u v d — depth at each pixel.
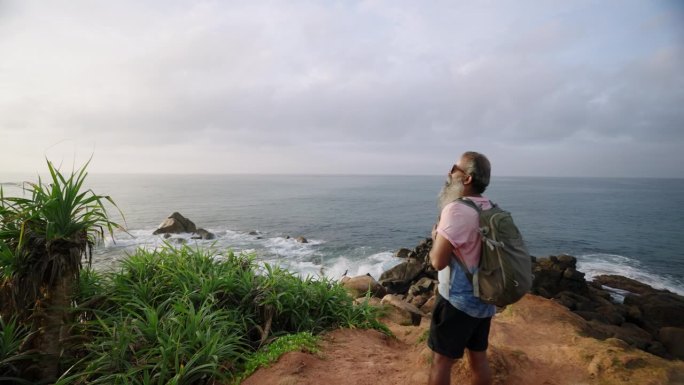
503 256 1.90
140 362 3.17
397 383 3.18
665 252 33.38
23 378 3.29
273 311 4.46
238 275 4.91
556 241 38.56
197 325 3.57
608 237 41.06
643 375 3.06
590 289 18.84
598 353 3.45
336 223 47.12
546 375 3.25
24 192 3.40
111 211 53.56
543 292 17.48
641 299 16.78
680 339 12.23
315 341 4.04
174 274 4.45
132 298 3.96
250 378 3.28
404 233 40.12
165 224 30.50
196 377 3.13
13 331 3.42
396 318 6.42
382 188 170.62
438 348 2.22
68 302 3.49
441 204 2.34
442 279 2.20
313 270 23.36
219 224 44.16
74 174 3.47
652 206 83.25
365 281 10.12
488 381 2.46
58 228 3.33
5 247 3.18
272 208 65.69
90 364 3.15
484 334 2.39
